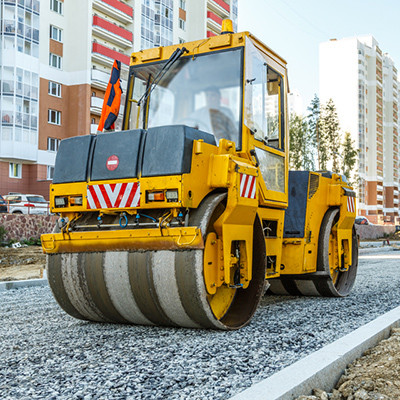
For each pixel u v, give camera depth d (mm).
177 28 55219
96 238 5426
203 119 6246
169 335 5223
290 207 7746
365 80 96562
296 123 40719
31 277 11617
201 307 5023
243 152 5914
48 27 42312
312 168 41406
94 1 44312
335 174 8898
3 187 39531
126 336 5211
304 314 6578
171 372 3930
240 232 5590
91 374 3920
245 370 3994
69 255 5648
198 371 3951
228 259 5328
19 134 39719
